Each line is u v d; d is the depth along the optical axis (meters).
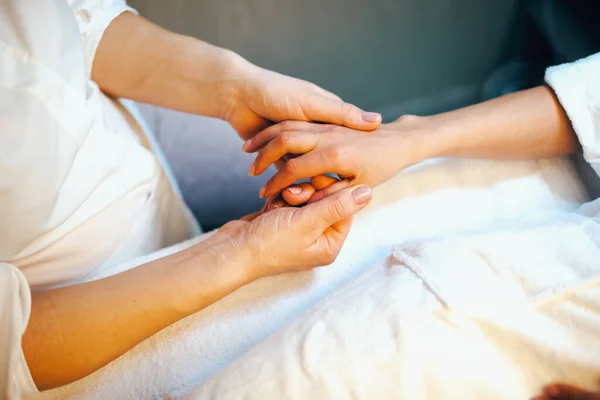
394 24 0.94
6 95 0.50
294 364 0.46
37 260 0.53
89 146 0.55
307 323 0.48
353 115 0.59
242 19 0.95
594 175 0.60
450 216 0.60
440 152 0.59
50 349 0.51
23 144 0.50
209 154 0.78
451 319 0.45
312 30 0.95
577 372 0.45
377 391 0.44
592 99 0.56
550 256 0.48
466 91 0.98
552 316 0.46
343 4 0.93
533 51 0.93
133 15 0.63
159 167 0.63
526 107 0.58
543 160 0.61
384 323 0.46
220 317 0.56
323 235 0.55
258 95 0.61
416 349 0.45
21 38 0.52
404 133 0.58
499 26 0.93
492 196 0.61
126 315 0.52
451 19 0.93
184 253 0.55
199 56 0.62
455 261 0.48
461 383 0.44
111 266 0.59
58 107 0.52
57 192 0.51
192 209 0.81
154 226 0.64
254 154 0.78
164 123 0.78
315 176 0.58
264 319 0.55
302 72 0.98
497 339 0.46
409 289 0.47
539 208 0.60
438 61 0.96
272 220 0.54
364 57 0.96
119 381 0.54
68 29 0.54
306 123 0.60
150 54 0.62
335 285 0.57
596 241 0.48
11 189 0.49
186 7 0.95
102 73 0.62
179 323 0.56
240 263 0.54
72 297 0.52
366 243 0.59
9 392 0.49
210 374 0.54
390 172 0.58
